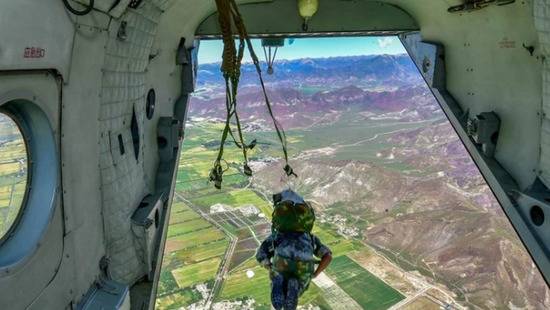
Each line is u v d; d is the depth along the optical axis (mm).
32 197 2842
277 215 3318
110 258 4418
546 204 5012
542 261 5195
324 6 7969
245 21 7855
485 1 5566
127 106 4793
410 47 9508
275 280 3201
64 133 3066
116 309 3641
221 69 3643
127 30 4191
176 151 7160
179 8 5793
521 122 5766
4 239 2613
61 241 3088
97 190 3930
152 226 5426
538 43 5047
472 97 7309
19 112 2635
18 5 2156
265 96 3863
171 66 7227
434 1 6883
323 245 3359
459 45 7426
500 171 6359
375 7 8109
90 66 3502
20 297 2430
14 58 2160
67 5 2760
